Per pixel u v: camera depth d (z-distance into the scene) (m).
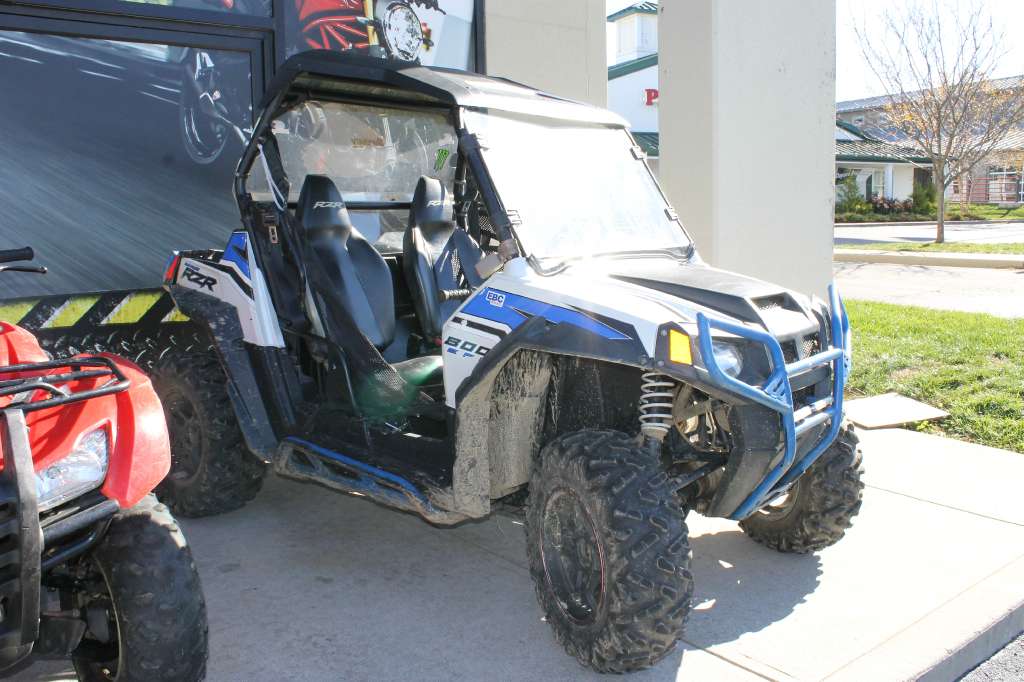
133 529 2.64
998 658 3.29
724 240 6.81
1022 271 15.88
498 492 3.46
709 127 6.68
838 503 3.66
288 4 6.32
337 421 3.89
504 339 3.05
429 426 3.78
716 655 3.13
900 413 6.09
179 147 6.09
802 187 7.25
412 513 3.55
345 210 4.15
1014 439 5.49
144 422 2.64
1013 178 44.47
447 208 4.31
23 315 5.54
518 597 3.63
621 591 2.78
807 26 7.08
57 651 2.62
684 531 2.86
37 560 2.22
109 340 5.91
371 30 6.72
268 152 4.18
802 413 3.12
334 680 2.98
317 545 4.16
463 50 7.28
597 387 3.31
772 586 3.66
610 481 2.88
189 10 5.87
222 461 4.35
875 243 22.83
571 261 3.35
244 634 3.28
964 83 21.58
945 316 10.07
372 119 4.69
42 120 5.54
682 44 6.78
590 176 3.71
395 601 3.58
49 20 5.42
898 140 36.25
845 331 3.37
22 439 2.23
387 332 4.10
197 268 4.62
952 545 4.02
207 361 4.46
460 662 3.11
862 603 3.49
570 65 7.82
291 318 4.17
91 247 5.81
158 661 2.54
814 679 2.95
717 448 3.35
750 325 2.98
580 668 3.07
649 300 3.00
